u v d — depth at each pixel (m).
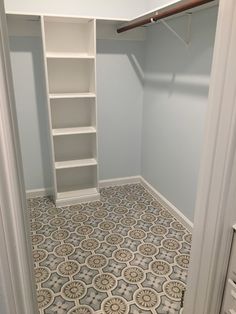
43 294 1.73
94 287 1.78
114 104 3.00
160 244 2.22
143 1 2.74
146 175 3.21
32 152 2.85
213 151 0.93
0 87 0.53
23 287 0.68
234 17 0.77
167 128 2.61
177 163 2.50
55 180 2.72
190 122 2.24
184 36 2.17
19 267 0.66
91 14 2.63
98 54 2.75
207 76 1.97
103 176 3.23
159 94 2.69
